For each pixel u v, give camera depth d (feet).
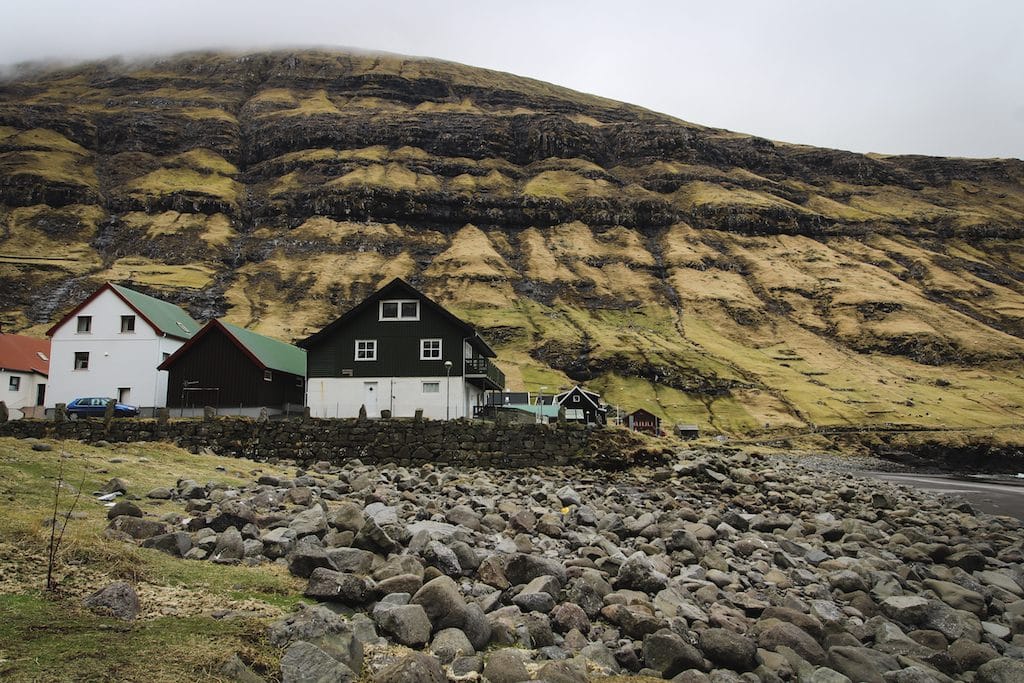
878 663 39.70
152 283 577.84
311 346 179.32
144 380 202.18
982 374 592.60
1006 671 38.83
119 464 70.64
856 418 447.83
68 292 546.26
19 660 24.80
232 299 580.30
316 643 28.91
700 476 124.16
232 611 32.65
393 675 27.04
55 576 32.96
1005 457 398.42
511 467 125.59
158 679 24.58
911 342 631.97
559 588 43.32
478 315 598.34
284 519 49.96
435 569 40.42
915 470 330.95
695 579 52.19
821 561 65.46
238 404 178.81
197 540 43.29
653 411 450.71
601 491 102.58
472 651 32.81
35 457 64.23
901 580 59.72
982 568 69.21
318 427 125.29
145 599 32.78
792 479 146.92
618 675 33.88
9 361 227.20
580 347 545.03
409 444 124.88
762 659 37.27
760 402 475.31
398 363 177.37
